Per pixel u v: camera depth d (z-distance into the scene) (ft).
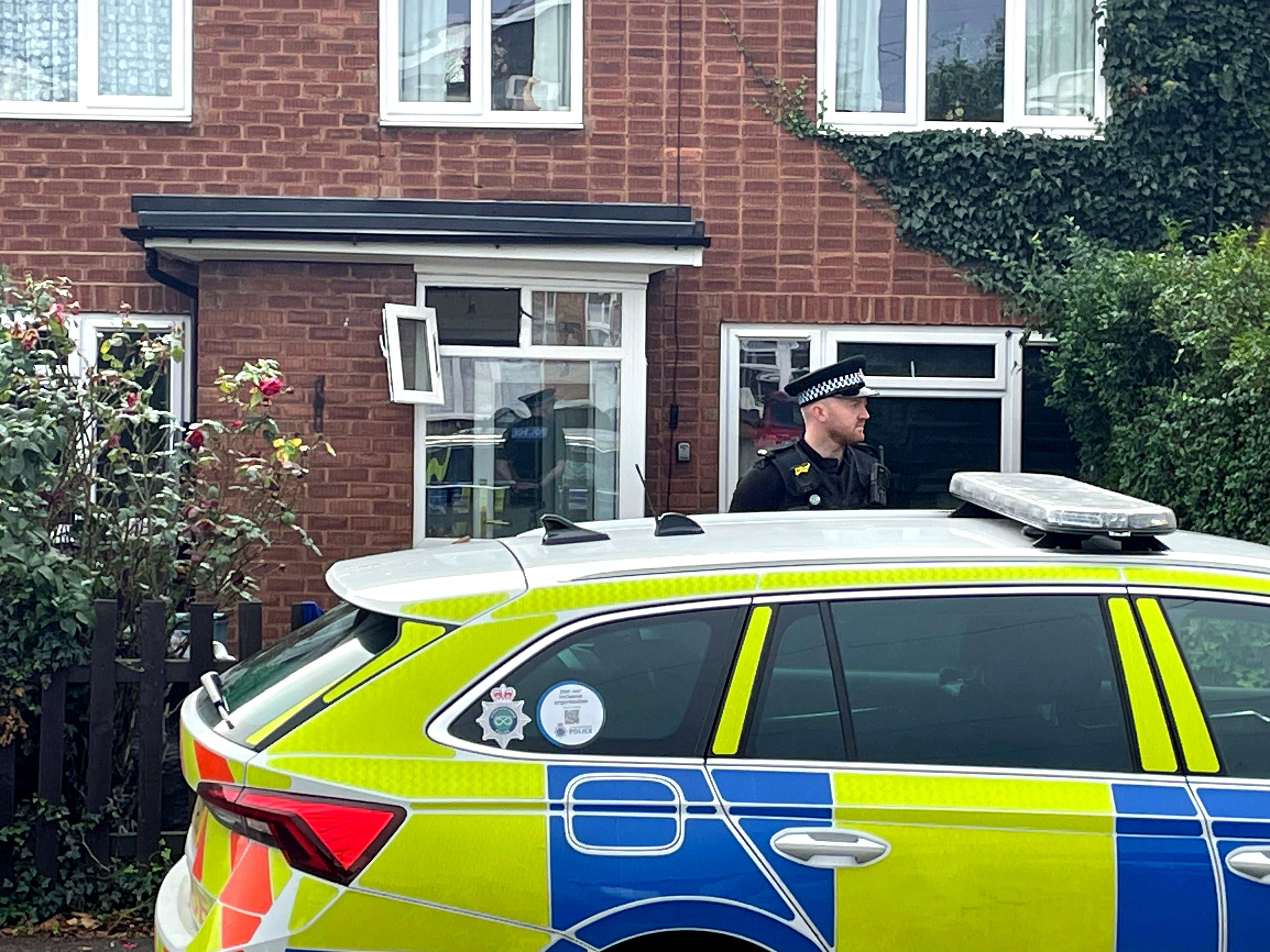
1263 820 11.12
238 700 12.10
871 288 30.58
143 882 17.92
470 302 28.45
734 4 30.50
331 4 30.04
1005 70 30.94
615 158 30.40
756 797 11.05
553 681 11.32
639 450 28.86
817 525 13.76
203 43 29.94
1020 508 12.71
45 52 30.12
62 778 18.02
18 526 17.47
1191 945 10.98
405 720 11.14
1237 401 21.54
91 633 18.26
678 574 11.75
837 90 30.91
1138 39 30.04
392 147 30.14
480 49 30.50
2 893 17.80
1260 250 24.34
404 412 27.89
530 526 28.86
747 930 10.82
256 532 19.65
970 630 11.73
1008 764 11.35
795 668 11.53
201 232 26.35
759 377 30.68
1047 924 10.97
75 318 27.53
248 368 20.85
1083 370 27.22
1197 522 22.65
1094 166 30.35
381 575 12.51
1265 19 30.22
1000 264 30.45
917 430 30.81
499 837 10.82
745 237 30.53
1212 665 11.69
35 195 29.81
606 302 28.73
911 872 10.94
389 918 10.67
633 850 10.84
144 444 20.24
